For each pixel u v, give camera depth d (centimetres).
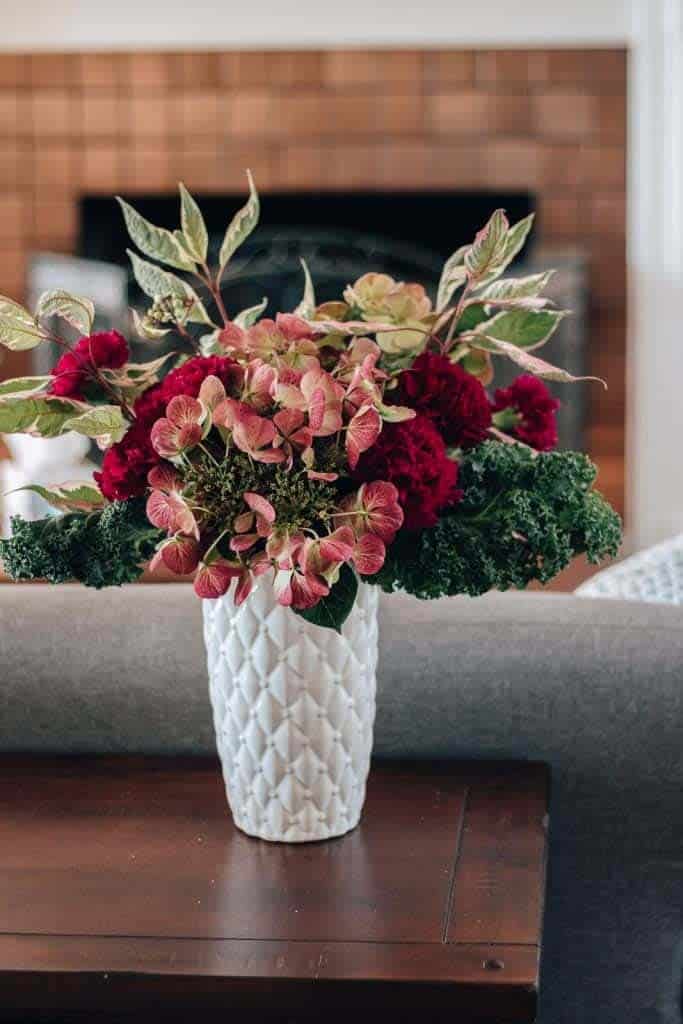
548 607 163
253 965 114
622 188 633
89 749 164
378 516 120
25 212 650
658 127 625
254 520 122
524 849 135
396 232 641
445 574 126
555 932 164
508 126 634
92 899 126
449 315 132
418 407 127
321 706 134
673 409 634
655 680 157
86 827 142
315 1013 114
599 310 638
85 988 114
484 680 158
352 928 120
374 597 137
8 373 627
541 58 629
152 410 124
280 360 125
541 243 639
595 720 158
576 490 129
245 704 135
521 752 159
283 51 636
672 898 162
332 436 123
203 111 641
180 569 121
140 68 640
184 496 121
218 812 145
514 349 129
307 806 136
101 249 650
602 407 640
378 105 638
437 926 120
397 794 149
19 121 645
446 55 632
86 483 133
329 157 641
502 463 128
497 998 112
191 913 123
